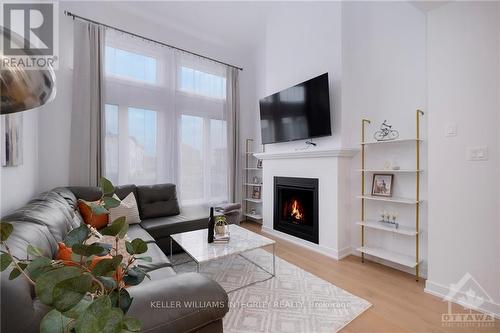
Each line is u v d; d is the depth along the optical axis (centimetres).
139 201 324
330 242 302
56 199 199
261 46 468
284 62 375
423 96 246
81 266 56
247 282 234
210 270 260
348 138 305
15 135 207
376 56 281
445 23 203
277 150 395
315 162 323
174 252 303
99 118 323
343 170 301
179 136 402
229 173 458
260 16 393
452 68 200
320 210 315
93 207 66
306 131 329
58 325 49
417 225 239
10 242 94
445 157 204
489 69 182
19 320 72
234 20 396
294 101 345
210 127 442
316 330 168
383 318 181
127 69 356
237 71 472
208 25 405
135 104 363
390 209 272
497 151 179
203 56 430
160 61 385
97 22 322
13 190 206
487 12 183
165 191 345
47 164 301
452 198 200
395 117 266
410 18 255
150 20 379
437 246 210
